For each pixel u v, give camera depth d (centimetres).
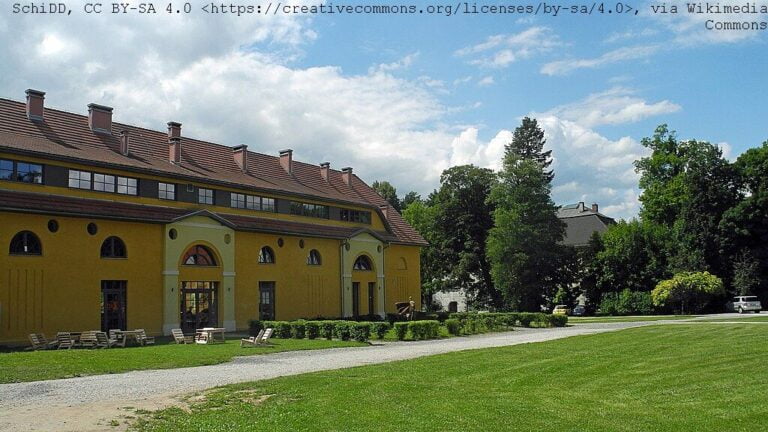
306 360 1980
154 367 1766
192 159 3684
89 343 2455
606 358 1892
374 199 5112
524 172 5938
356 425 1003
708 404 1202
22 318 2550
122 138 3216
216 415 1078
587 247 6269
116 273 2909
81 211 2755
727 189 5850
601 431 985
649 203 6456
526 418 1069
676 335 2625
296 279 3925
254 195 3784
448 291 6750
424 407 1151
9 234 2536
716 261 5741
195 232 3288
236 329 3484
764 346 2122
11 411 1120
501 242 5803
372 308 4575
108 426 999
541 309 6247
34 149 2675
